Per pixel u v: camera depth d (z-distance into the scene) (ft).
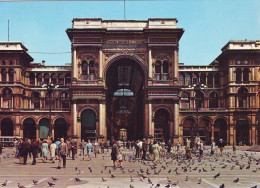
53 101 304.50
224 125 278.87
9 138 247.09
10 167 97.04
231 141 269.03
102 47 235.61
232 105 273.54
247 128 273.95
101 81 231.91
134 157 136.56
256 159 119.34
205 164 101.30
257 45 276.62
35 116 261.03
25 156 105.29
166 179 69.10
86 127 231.09
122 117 401.29
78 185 60.54
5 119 265.95
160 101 231.71
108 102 303.68
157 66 236.84
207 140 277.03
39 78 307.58
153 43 233.76
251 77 275.18
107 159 131.03
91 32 232.73
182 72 305.32
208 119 274.77
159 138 237.25
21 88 277.44
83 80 231.91
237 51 273.95
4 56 273.13
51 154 113.50
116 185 60.54
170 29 231.91
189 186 59.88
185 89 302.45
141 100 276.62
